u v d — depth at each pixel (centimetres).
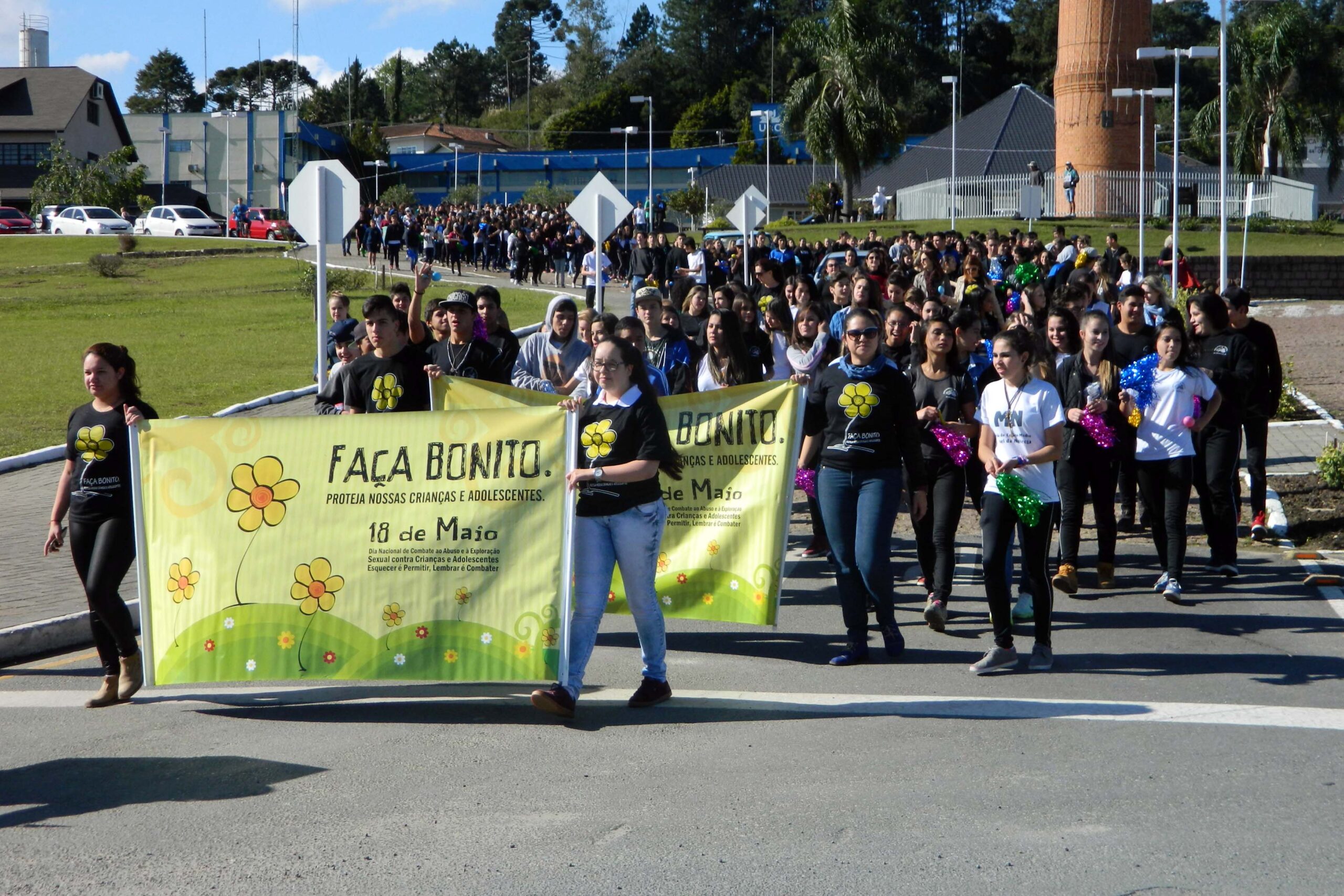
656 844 451
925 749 549
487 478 631
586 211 1322
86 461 656
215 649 648
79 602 846
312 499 645
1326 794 486
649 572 629
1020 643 743
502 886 420
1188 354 862
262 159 8431
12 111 7625
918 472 711
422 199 10275
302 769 545
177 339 2656
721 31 12150
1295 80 5697
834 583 930
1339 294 3941
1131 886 409
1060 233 2548
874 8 5494
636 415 622
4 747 588
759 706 625
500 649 625
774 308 1081
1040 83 10144
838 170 6488
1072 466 862
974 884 412
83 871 442
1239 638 745
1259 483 1007
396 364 779
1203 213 4831
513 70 16462
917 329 818
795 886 414
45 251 4722
